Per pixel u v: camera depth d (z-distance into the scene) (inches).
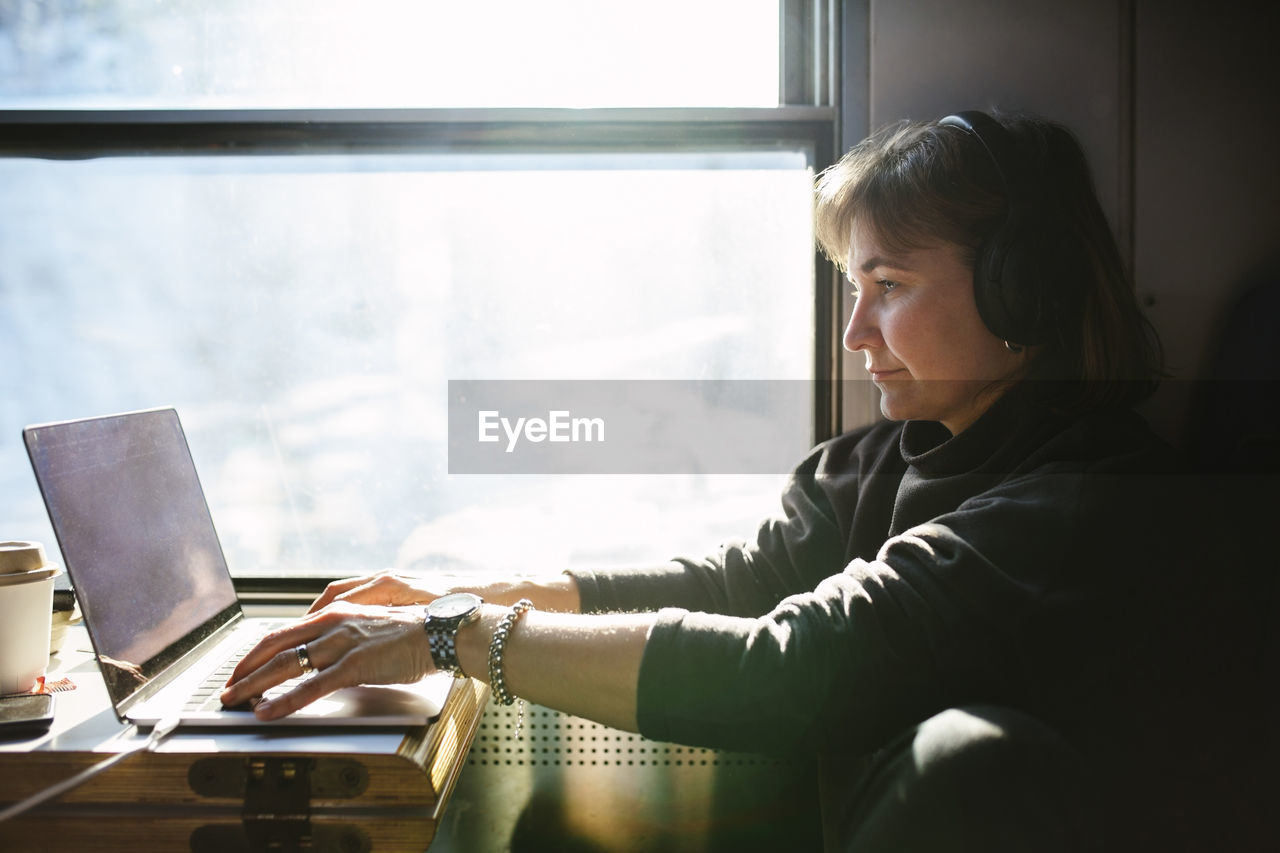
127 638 37.8
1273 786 34.9
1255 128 54.6
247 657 38.6
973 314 39.3
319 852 33.1
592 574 48.9
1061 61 54.5
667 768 57.0
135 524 41.3
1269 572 36.4
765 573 49.9
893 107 55.0
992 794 27.8
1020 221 36.7
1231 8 54.1
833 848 40.4
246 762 33.1
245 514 58.6
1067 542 34.2
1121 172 54.7
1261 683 35.9
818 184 47.9
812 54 56.1
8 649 39.5
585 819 57.4
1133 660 33.9
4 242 56.4
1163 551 34.5
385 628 38.8
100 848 33.6
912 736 31.7
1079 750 33.7
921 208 38.6
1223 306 55.2
